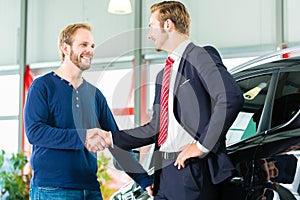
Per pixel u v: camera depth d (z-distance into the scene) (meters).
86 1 8.08
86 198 2.90
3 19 8.46
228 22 7.39
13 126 8.20
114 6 7.52
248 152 2.54
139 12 7.78
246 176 2.49
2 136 8.23
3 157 6.96
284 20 7.18
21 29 8.30
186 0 7.60
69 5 8.16
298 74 2.61
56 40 8.19
